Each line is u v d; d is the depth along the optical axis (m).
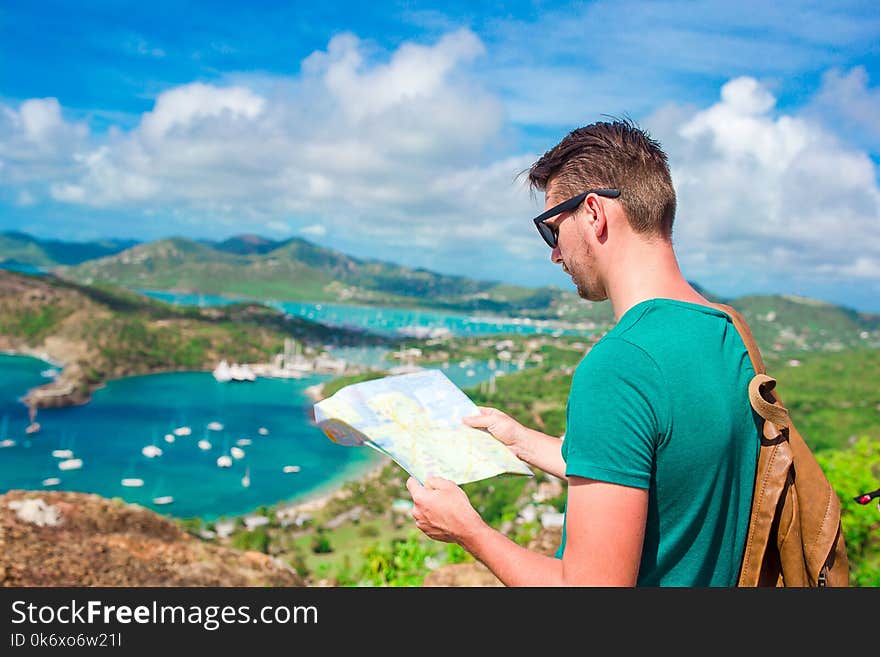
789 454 1.44
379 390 1.92
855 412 67.62
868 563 5.20
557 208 1.61
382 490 85.94
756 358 1.51
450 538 1.54
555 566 1.38
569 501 1.39
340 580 7.01
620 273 1.54
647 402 1.33
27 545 6.41
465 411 1.94
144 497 82.88
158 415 129.38
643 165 1.53
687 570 1.39
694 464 1.34
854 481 5.27
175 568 6.75
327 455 107.00
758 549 1.45
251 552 7.90
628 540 1.31
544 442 1.92
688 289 1.56
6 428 113.00
